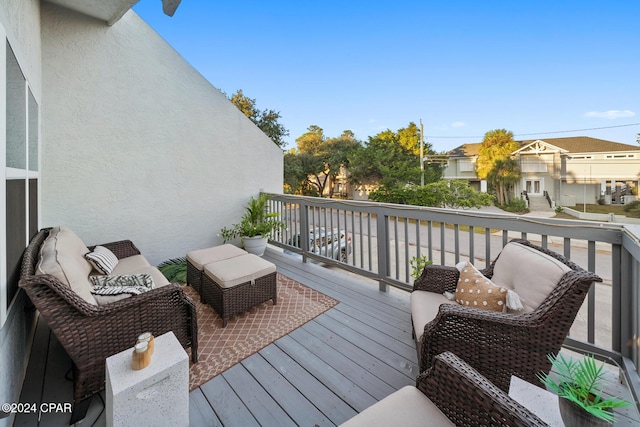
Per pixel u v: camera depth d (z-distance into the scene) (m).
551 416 1.04
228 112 4.86
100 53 3.59
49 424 1.51
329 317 2.65
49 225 3.32
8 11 1.63
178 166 4.33
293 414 1.59
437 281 2.15
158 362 1.39
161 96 4.11
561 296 1.36
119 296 1.81
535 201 16.23
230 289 2.51
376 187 17.55
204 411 1.61
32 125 2.50
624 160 14.30
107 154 3.69
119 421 1.24
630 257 1.76
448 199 14.24
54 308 1.44
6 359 1.37
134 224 3.96
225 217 4.91
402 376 1.88
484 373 1.48
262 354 2.11
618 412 1.33
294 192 16.89
